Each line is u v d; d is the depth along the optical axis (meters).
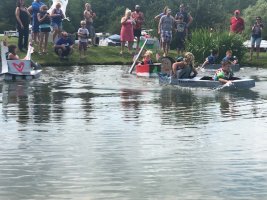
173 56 45.69
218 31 47.19
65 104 25.06
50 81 33.28
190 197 13.32
